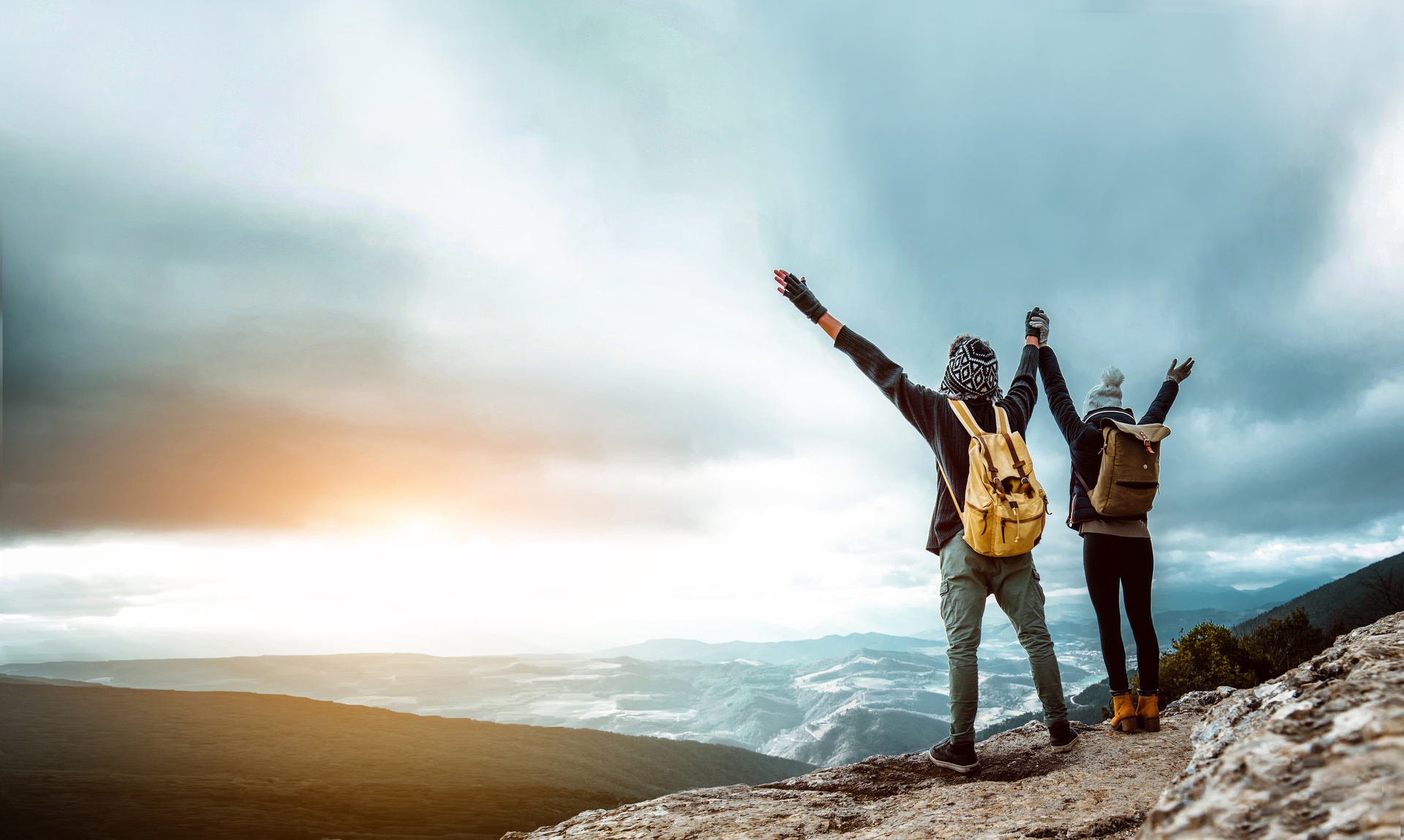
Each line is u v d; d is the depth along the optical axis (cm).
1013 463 350
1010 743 402
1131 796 256
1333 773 78
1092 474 413
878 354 409
